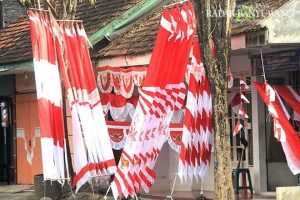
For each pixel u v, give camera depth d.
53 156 13.38
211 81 11.49
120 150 16.56
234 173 14.39
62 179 13.55
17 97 21.08
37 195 15.95
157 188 16.27
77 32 14.45
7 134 21.66
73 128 13.93
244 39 12.54
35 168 20.41
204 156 12.80
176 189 16.17
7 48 20.88
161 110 13.15
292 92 13.35
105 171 14.19
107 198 15.23
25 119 20.80
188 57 13.01
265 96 12.73
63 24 14.33
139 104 13.09
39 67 13.44
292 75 13.84
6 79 21.44
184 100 13.51
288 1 12.40
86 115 14.12
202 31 11.53
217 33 11.45
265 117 14.52
